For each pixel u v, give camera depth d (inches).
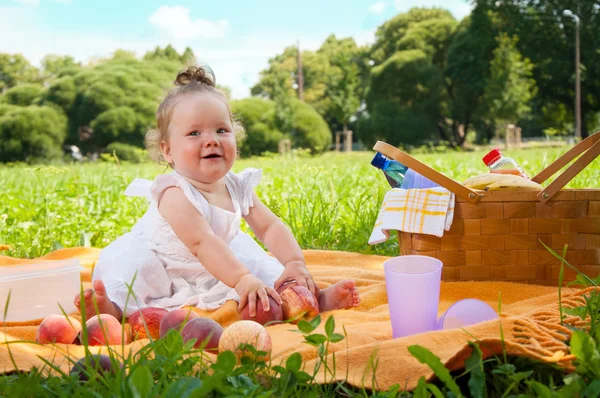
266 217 99.6
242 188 98.4
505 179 93.0
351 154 963.3
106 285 89.1
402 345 58.5
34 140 1096.8
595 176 209.3
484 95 1192.8
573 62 1248.8
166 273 92.4
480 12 1301.7
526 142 1278.3
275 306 78.2
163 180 89.2
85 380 52.9
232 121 97.8
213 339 62.9
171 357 53.4
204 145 90.0
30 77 1850.4
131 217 173.5
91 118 1129.4
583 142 102.9
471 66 1291.8
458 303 67.6
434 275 67.3
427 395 49.9
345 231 145.1
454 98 1343.5
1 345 66.4
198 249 85.8
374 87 1365.7
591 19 1253.7
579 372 51.6
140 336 74.4
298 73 1723.7
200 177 91.7
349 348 65.2
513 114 1112.2
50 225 152.5
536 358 52.8
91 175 308.0
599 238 89.3
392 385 52.2
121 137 1122.0
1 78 1830.7
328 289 86.3
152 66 1227.9
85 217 169.6
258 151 1127.6
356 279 101.7
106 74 1144.8
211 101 91.4
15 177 340.2
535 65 1258.0
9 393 48.9
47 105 1143.0
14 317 82.3
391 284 68.1
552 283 90.9
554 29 1266.0
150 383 46.1
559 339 58.6
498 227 90.5
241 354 57.8
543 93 1283.2
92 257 122.0
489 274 91.7
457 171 280.4
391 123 1300.4
